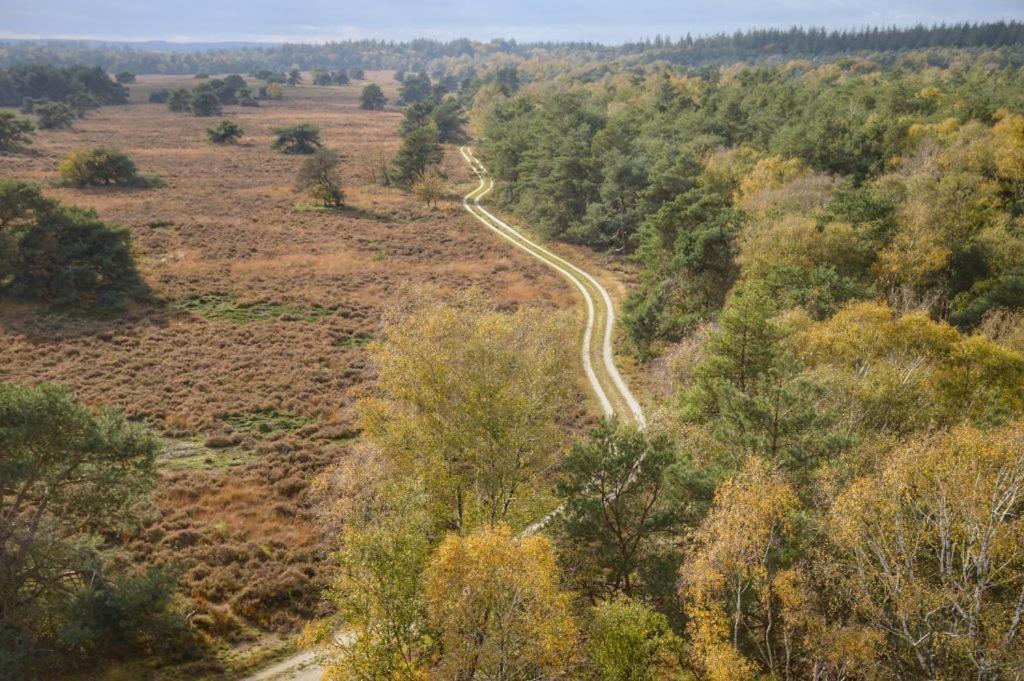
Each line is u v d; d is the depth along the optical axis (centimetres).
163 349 6069
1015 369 3462
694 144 9825
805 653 2389
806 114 9725
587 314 7494
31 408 2639
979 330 4328
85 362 5688
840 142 8256
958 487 2161
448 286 8144
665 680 2184
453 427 3155
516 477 3180
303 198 12156
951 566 2178
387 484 2884
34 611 2747
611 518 2861
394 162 13462
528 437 3256
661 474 2797
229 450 4591
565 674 2338
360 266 8756
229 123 17725
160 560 3412
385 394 5359
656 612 2588
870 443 2883
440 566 2019
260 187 12875
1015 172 6203
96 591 2852
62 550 2897
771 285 4816
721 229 5800
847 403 3164
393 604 2116
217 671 2870
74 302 6775
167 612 2956
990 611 2008
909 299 4669
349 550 2248
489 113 17688
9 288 6769
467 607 1966
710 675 2078
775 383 3103
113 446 2841
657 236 6644
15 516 2756
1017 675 1853
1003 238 5166
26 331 6125
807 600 2286
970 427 2612
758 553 2252
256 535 3719
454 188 13988
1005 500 2095
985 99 8806
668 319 5906
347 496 3372
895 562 2123
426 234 10456
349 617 2181
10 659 2495
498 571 1973
